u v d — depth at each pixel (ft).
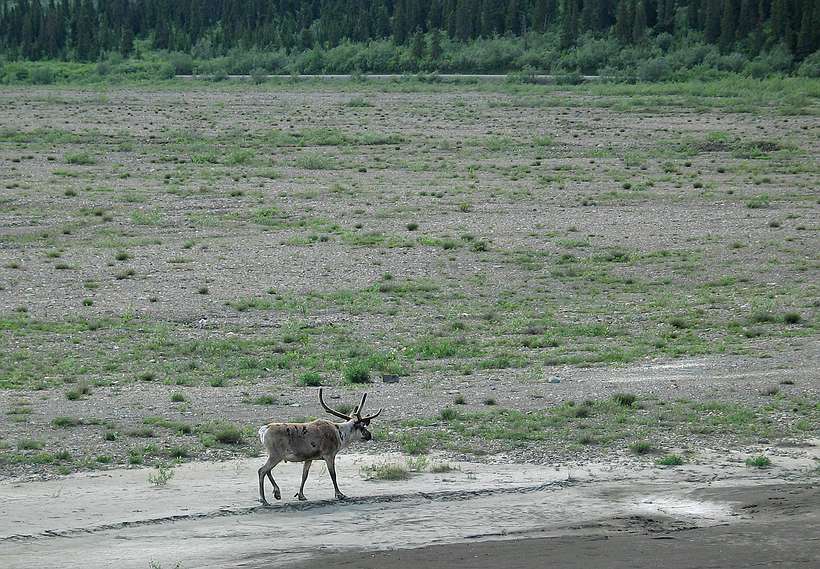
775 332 156.56
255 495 86.53
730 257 210.79
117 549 73.51
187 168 330.54
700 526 80.69
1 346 144.36
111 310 166.40
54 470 93.61
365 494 87.35
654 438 107.24
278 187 294.46
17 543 74.49
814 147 375.45
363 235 230.07
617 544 76.23
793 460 100.17
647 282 192.34
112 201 267.39
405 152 373.61
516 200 276.82
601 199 277.85
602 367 137.90
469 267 202.69
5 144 378.12
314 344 149.59
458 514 83.05
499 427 109.91
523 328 159.12
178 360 139.95
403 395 123.13
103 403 117.50
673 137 403.95
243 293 179.83
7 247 216.33
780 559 73.26
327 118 485.97
